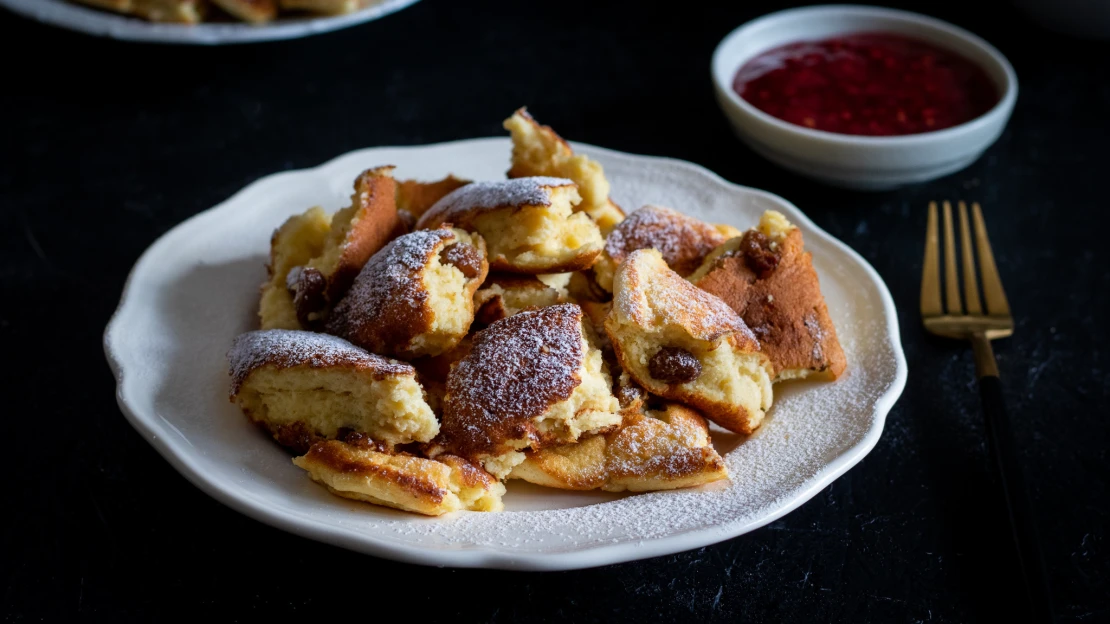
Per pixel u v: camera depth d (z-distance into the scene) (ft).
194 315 1.40
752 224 1.54
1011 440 1.32
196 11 1.88
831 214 1.73
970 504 1.31
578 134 1.87
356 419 1.24
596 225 1.42
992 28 2.13
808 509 1.30
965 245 1.60
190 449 1.22
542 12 2.20
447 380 1.26
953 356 1.49
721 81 1.78
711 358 1.28
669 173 1.59
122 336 1.35
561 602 1.21
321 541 1.15
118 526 1.28
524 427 1.22
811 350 1.33
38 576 1.23
